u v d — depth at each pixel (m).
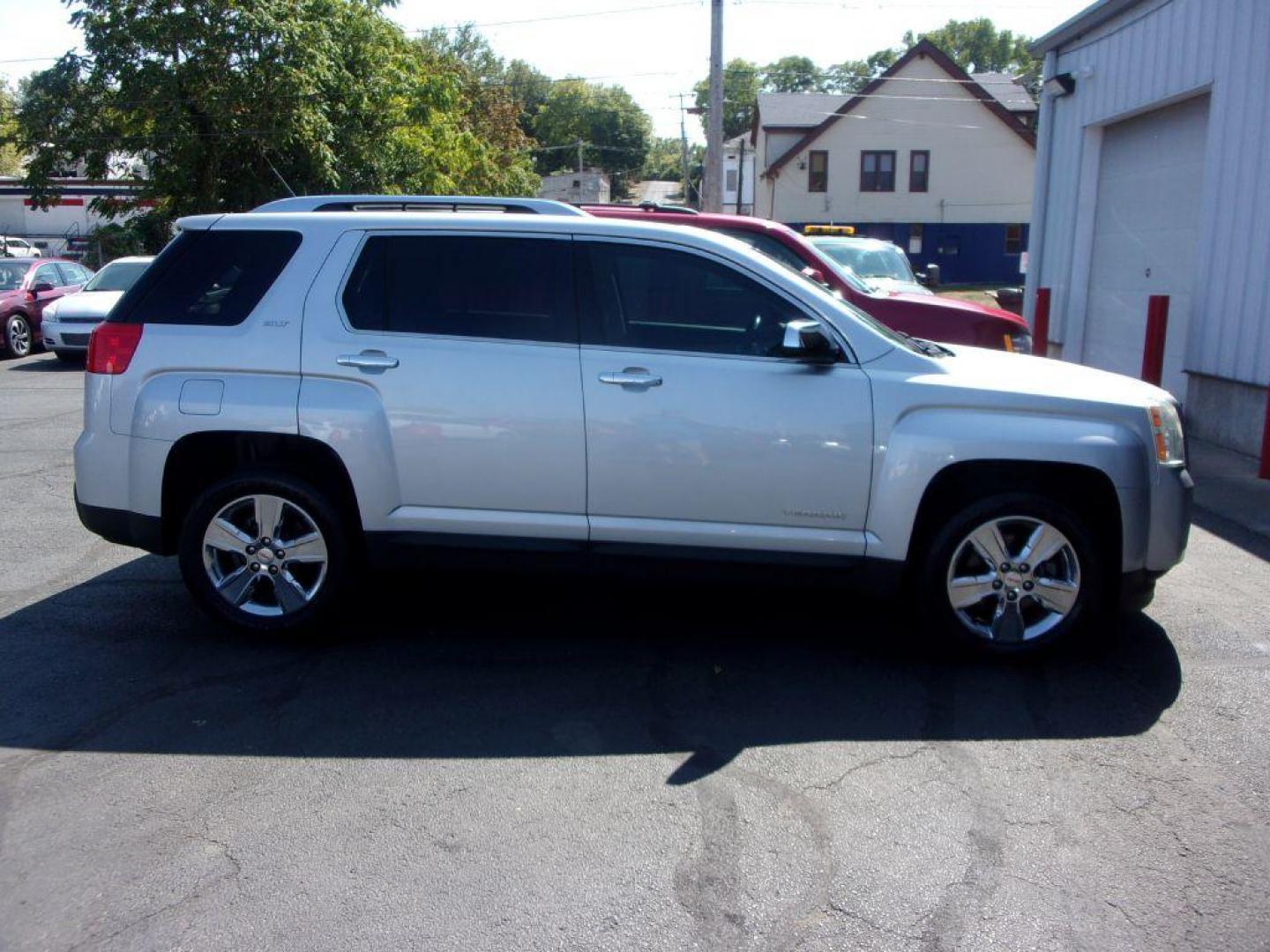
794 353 4.73
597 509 4.83
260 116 24.03
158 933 3.01
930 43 47.28
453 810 3.65
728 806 3.69
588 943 2.97
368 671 4.82
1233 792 3.81
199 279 5.02
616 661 4.96
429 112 28.66
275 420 4.83
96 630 5.29
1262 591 6.05
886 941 2.98
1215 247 10.38
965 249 49.53
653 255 4.88
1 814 3.61
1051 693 4.64
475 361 4.81
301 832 3.52
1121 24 12.52
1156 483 4.79
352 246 4.97
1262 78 9.59
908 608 5.69
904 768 3.96
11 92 53.41
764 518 4.79
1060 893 3.20
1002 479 4.91
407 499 4.89
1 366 16.95
